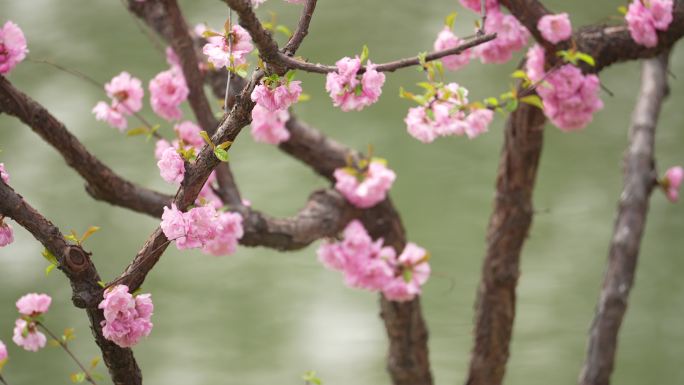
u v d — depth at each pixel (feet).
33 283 29.53
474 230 31.07
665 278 30.96
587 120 14.46
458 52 11.14
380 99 35.40
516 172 15.99
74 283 10.66
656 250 32.04
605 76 37.65
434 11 39.45
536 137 15.57
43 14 39.24
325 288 30.30
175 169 10.49
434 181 32.76
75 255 10.53
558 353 27.30
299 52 36.37
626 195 18.24
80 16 39.14
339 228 15.83
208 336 28.07
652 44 14.05
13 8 39.63
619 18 14.83
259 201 31.50
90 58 36.68
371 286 15.83
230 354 27.43
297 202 31.50
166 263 31.01
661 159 34.50
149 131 15.21
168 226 10.42
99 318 10.78
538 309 28.91
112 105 15.26
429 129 13.70
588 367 17.19
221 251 14.40
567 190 33.24
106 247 30.37
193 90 15.14
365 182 15.71
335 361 27.20
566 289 29.58
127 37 38.04
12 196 10.41
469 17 38.65
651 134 18.86
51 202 31.73
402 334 16.81
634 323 29.45
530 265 30.53
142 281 10.85
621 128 35.78
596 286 29.66
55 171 32.94
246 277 30.63
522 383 26.40
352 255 15.75
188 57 14.97
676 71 38.32
